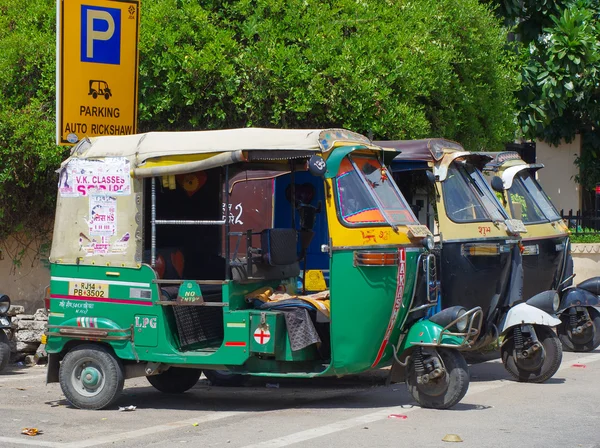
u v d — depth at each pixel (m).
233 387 10.01
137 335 8.23
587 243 18.44
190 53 11.51
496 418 7.76
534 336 9.66
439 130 13.64
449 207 9.77
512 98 16.27
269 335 7.73
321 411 8.20
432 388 8.09
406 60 12.43
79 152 8.63
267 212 11.15
